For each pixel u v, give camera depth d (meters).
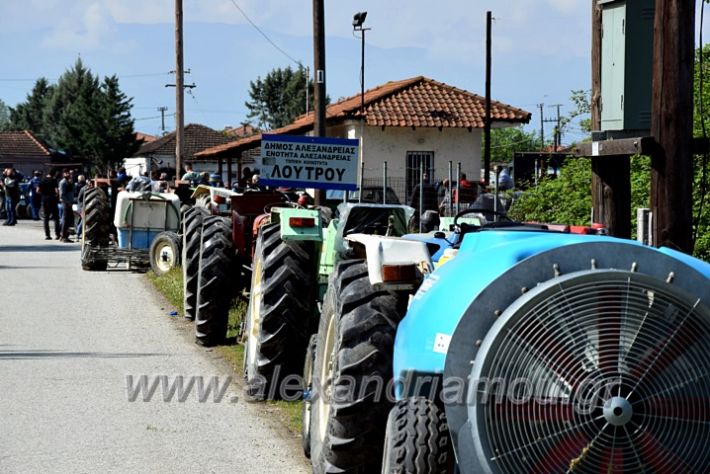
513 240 6.23
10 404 10.37
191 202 23.56
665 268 5.46
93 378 11.57
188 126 107.88
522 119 43.97
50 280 21.58
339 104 49.59
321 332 7.82
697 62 16.16
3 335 14.48
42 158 103.50
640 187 15.10
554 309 5.35
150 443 8.97
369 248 7.04
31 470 8.19
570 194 17.97
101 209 23.44
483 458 5.35
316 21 24.28
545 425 5.36
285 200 13.92
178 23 40.06
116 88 115.69
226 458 8.52
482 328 5.42
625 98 10.59
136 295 19.03
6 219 48.69
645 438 5.36
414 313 6.04
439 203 25.30
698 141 9.53
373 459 6.91
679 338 5.38
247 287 14.32
